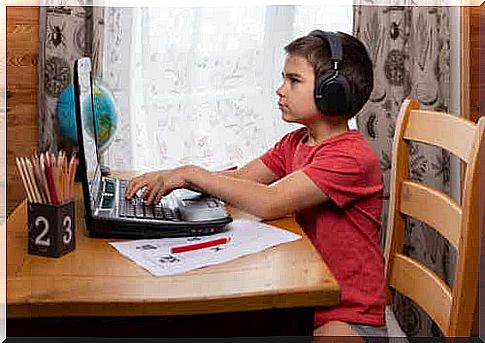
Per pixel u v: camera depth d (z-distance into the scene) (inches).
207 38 88.5
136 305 38.2
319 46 57.5
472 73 87.1
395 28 86.9
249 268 43.1
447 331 50.4
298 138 64.4
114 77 86.1
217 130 90.0
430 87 88.1
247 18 88.5
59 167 44.7
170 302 38.4
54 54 84.5
